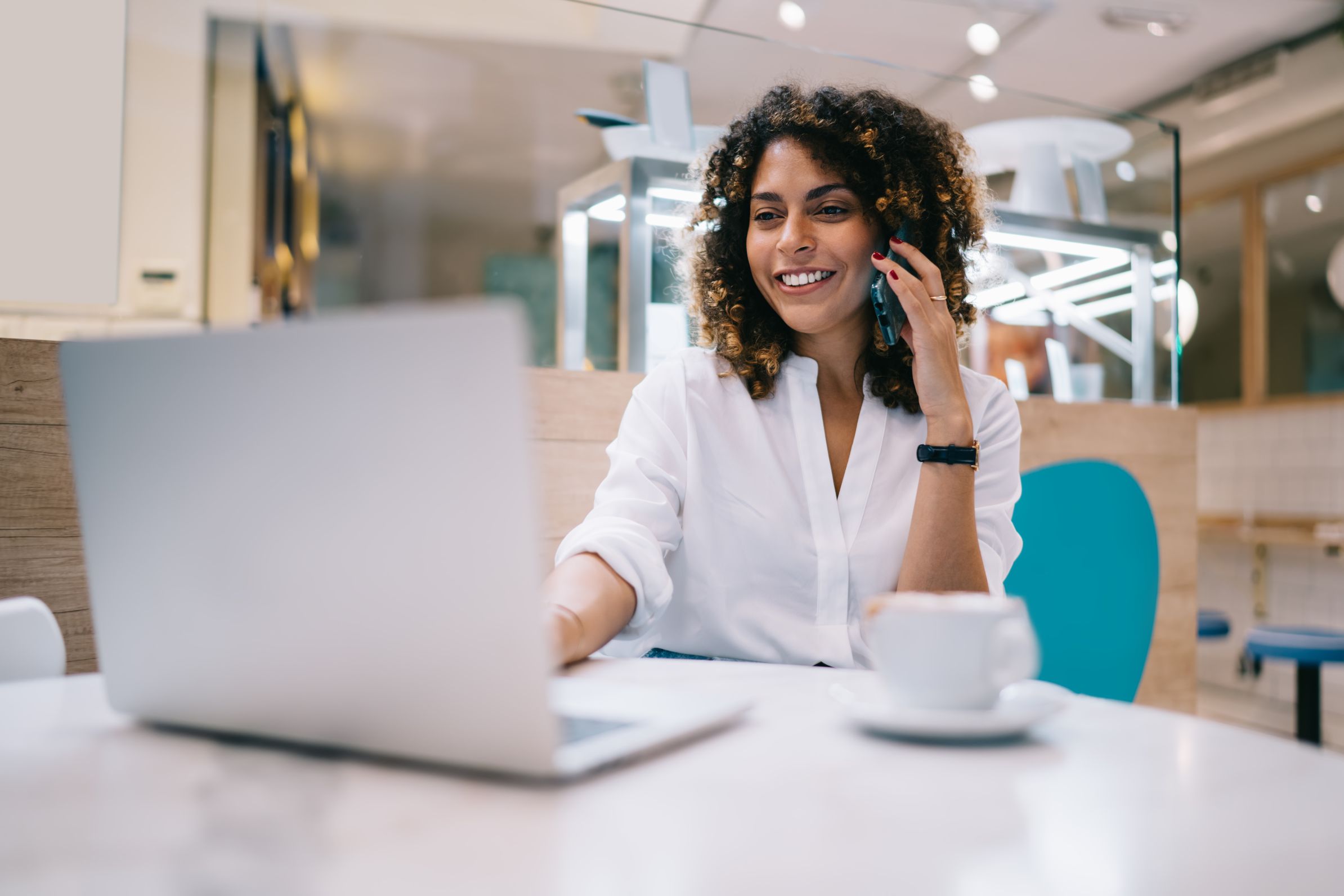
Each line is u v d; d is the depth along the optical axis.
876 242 1.27
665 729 0.52
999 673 0.56
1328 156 4.68
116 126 1.92
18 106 1.85
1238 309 5.20
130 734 0.56
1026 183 2.08
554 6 1.75
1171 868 0.36
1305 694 2.99
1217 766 0.50
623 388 1.69
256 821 0.41
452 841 0.39
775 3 3.81
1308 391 4.82
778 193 1.24
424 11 2.12
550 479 1.64
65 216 1.89
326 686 0.49
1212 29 4.26
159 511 0.52
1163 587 2.21
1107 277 2.15
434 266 4.27
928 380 1.12
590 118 1.77
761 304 1.33
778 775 0.48
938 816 0.42
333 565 0.47
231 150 2.48
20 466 1.37
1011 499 1.24
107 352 0.51
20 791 0.45
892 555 1.17
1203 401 5.45
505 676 0.44
